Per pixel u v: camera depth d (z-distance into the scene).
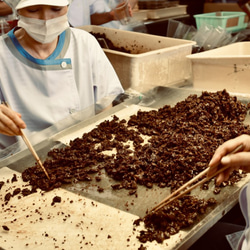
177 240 1.27
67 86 2.29
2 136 2.20
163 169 1.65
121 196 1.55
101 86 2.50
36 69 2.17
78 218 1.42
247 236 1.17
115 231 1.34
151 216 1.35
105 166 1.76
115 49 3.36
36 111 2.22
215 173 1.24
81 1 3.61
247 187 1.24
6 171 1.77
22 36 2.18
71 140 2.00
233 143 1.22
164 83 2.85
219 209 1.42
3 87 2.16
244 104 2.33
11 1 1.92
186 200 1.45
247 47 2.94
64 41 2.29
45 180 1.67
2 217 1.45
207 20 3.66
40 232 1.35
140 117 2.21
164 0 4.49
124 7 3.65
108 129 2.11
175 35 3.55
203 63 2.61
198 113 2.15
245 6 3.51
